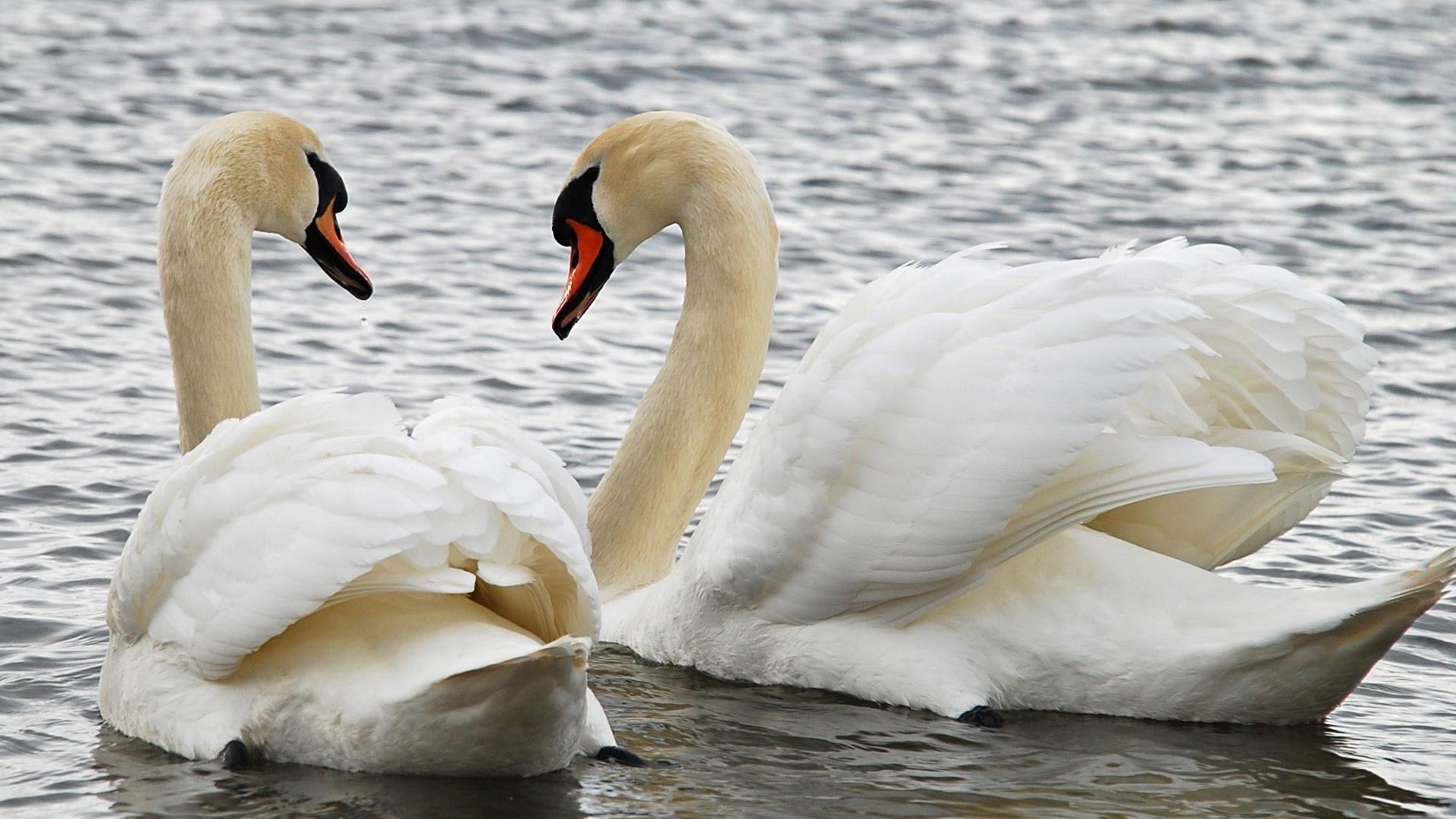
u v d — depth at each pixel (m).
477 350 20.97
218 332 13.42
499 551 10.13
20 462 16.62
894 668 12.30
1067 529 12.22
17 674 12.27
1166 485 11.59
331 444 10.16
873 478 12.03
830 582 12.38
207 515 10.39
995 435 11.64
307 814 9.86
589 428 18.50
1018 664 12.02
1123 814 10.27
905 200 29.36
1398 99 38.38
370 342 21.09
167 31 38.81
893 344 12.03
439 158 30.64
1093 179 31.25
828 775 10.80
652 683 12.93
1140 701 11.79
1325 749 11.41
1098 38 43.47
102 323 21.16
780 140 33.16
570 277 15.03
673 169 14.68
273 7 42.09
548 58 38.72
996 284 12.17
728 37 41.78
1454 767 11.16
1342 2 48.50
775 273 14.89
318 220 14.18
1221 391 12.51
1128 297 11.62
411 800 10.02
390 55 38.19
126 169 28.36
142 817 9.87
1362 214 29.36
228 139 13.57
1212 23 45.44
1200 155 33.34
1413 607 11.09
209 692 10.76
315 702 10.23
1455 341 22.58
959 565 11.95
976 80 38.91
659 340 21.84
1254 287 11.98
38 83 33.56
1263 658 11.41
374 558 9.75
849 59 40.16
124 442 17.30
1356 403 12.60
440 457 9.93
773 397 20.02
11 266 23.03
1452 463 17.91
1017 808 10.32
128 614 11.10
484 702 9.68
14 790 10.27
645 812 10.02
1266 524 12.99
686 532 16.66
